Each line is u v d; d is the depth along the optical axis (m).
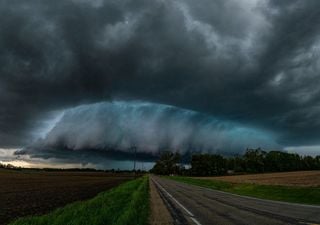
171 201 31.38
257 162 199.50
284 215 19.64
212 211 22.52
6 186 72.50
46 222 17.23
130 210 19.30
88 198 41.38
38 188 65.00
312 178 84.69
